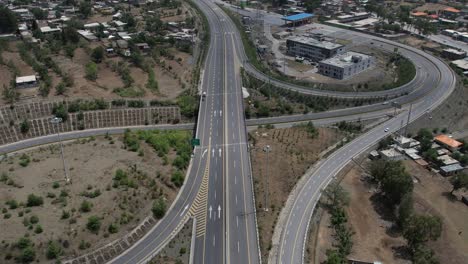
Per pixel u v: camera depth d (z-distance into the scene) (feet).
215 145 633.61
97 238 423.64
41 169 526.57
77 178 505.66
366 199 551.59
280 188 546.67
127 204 469.57
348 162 619.26
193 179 550.77
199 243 442.91
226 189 532.32
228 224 472.03
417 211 536.83
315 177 578.25
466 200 556.92
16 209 444.14
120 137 645.51
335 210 515.91
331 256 423.23
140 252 424.46
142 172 529.04
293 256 434.71
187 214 483.51
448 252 476.13
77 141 627.46
